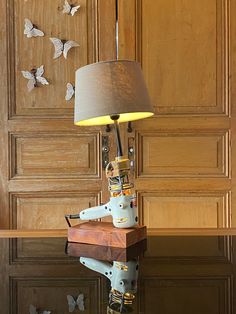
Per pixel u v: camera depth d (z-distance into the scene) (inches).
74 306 32.9
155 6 103.0
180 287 36.5
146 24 103.1
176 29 103.3
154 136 103.7
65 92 104.2
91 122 59.3
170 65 103.4
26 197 105.0
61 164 104.6
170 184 103.5
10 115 104.3
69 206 105.0
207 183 103.5
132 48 102.7
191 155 103.9
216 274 40.1
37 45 104.1
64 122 103.8
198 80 103.4
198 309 31.9
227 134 103.5
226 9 102.9
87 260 44.6
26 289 36.8
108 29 102.7
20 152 104.7
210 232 58.6
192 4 103.3
